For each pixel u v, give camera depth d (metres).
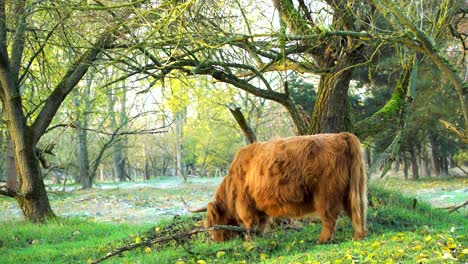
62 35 12.94
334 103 11.80
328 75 11.77
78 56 14.28
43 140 35.06
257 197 8.92
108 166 60.75
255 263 7.65
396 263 6.36
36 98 19.41
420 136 31.05
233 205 9.53
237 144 51.44
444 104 26.62
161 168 76.44
